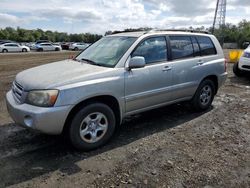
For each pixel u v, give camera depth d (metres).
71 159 3.96
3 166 3.73
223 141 4.65
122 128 5.19
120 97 4.43
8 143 4.43
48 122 3.74
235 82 9.95
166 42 5.24
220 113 6.14
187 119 5.73
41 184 3.35
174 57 5.34
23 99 3.92
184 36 5.64
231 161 3.97
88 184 3.37
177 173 3.63
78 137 4.05
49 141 4.52
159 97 5.08
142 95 4.74
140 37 4.85
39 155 4.06
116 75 4.34
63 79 3.92
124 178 3.50
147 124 5.41
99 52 5.03
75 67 4.48
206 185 3.38
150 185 3.37
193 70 5.64
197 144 4.52
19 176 3.51
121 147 4.38
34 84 3.88
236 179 3.52
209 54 6.15
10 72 12.72
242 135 4.92
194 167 3.79
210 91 6.26
